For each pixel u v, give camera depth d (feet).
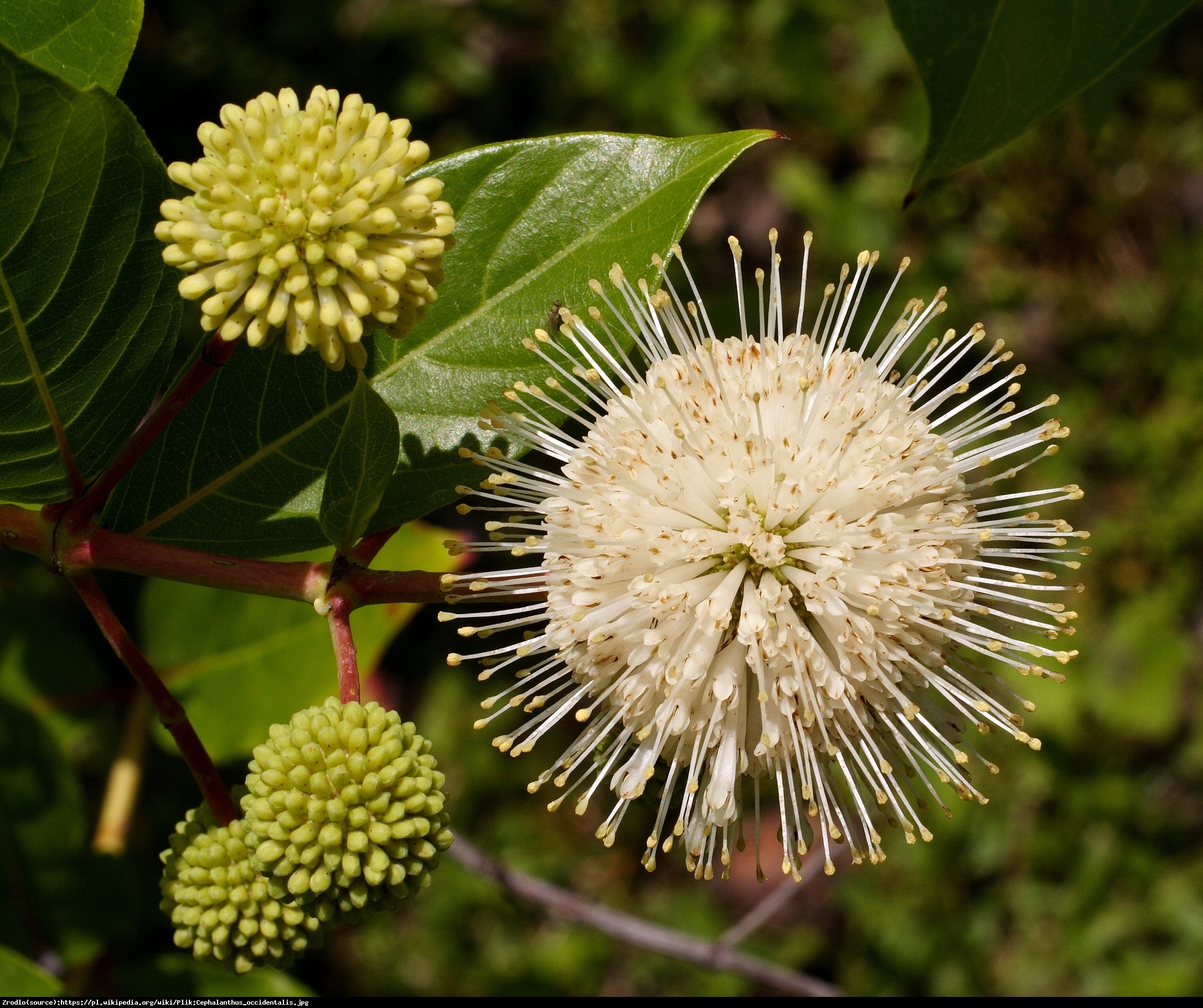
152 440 0.37
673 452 0.39
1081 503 1.17
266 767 0.37
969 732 1.08
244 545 0.40
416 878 0.37
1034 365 1.18
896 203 1.14
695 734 0.40
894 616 0.39
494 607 0.52
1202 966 1.07
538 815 1.08
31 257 0.35
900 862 1.09
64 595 0.86
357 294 0.35
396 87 1.04
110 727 0.88
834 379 0.40
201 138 0.35
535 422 0.41
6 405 0.37
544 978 1.04
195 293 0.35
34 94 0.33
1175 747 1.13
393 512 0.40
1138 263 1.21
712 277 1.14
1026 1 0.40
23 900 0.51
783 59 1.12
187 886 0.38
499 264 0.41
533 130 1.10
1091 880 1.09
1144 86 1.21
